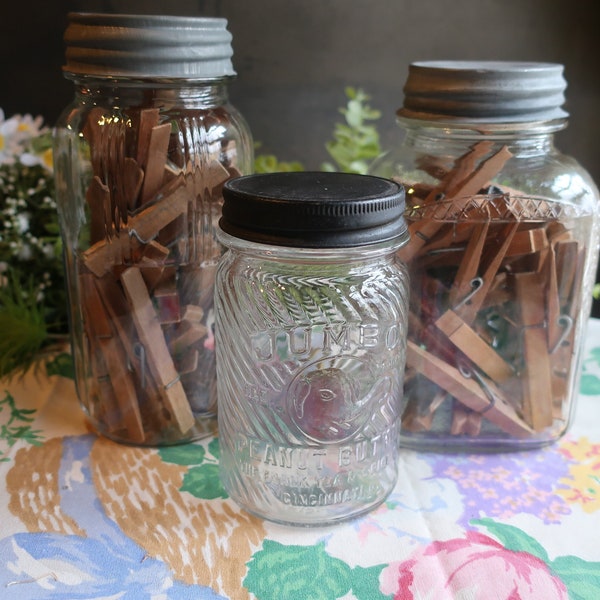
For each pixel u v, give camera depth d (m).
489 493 0.36
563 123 0.37
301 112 0.58
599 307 0.60
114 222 0.36
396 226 0.32
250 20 0.55
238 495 0.35
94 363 0.39
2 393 0.44
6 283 0.47
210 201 0.37
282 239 0.30
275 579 0.32
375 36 0.56
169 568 0.32
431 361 0.37
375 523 0.34
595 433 0.41
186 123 0.36
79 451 0.39
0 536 0.33
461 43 0.56
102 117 0.36
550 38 0.56
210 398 0.40
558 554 0.33
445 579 0.31
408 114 0.37
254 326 0.34
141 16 0.34
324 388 0.34
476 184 0.35
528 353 0.37
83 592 0.31
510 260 0.36
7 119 0.54
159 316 0.38
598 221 0.38
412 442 0.39
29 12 0.54
